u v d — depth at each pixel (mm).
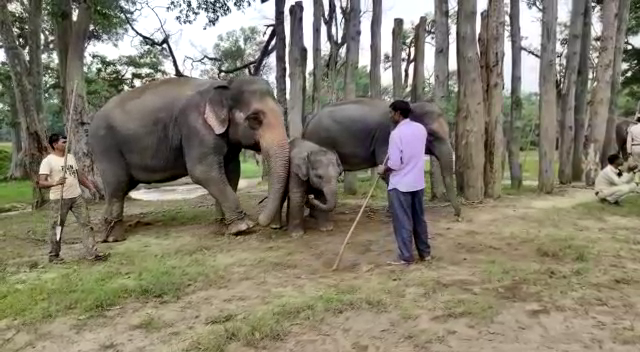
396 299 4500
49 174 6230
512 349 3510
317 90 15047
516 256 5941
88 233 6367
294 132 14148
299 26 13992
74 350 3771
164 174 7887
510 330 3812
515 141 12758
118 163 7758
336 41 18297
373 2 13086
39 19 17219
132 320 4301
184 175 8102
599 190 9852
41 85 17125
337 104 9328
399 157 5496
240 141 7398
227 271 5625
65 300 4723
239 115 7246
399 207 5590
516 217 8438
